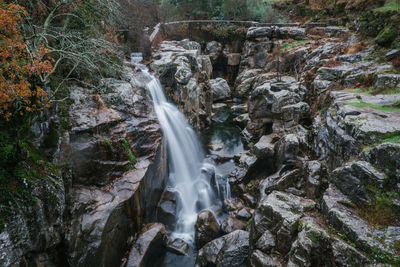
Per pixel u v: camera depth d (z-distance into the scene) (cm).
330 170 1199
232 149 2088
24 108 823
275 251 864
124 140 1181
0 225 664
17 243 691
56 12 1300
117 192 1061
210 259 1059
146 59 2209
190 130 1994
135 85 1560
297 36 2950
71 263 858
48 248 810
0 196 696
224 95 3228
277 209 894
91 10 1420
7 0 983
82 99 1212
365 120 1056
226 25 3631
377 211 755
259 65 3212
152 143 1320
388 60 1664
